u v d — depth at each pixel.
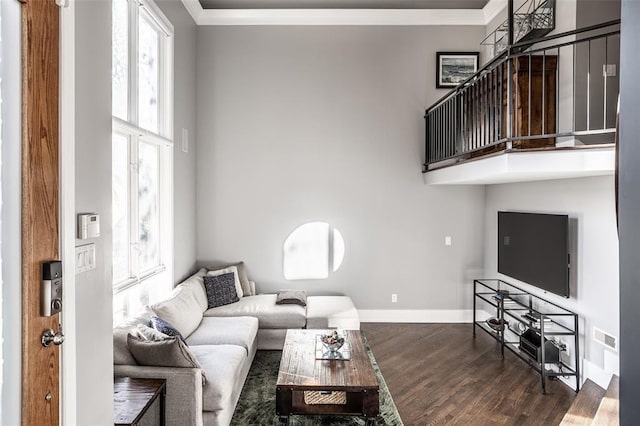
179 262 4.45
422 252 5.30
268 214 5.23
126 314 3.31
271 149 5.22
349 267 5.27
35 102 1.38
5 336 1.27
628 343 0.59
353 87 5.24
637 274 0.57
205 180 5.19
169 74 4.16
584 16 3.42
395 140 5.26
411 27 5.23
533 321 3.72
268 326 4.27
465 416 2.99
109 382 1.89
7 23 1.28
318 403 2.83
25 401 1.33
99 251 1.82
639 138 0.57
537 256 3.98
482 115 4.00
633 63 0.58
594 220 3.32
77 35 1.64
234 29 5.17
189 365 2.52
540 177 3.54
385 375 3.68
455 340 4.60
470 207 5.30
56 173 1.49
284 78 5.20
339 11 5.10
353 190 5.26
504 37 4.40
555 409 3.09
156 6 3.68
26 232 1.34
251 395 3.27
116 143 3.19
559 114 3.58
